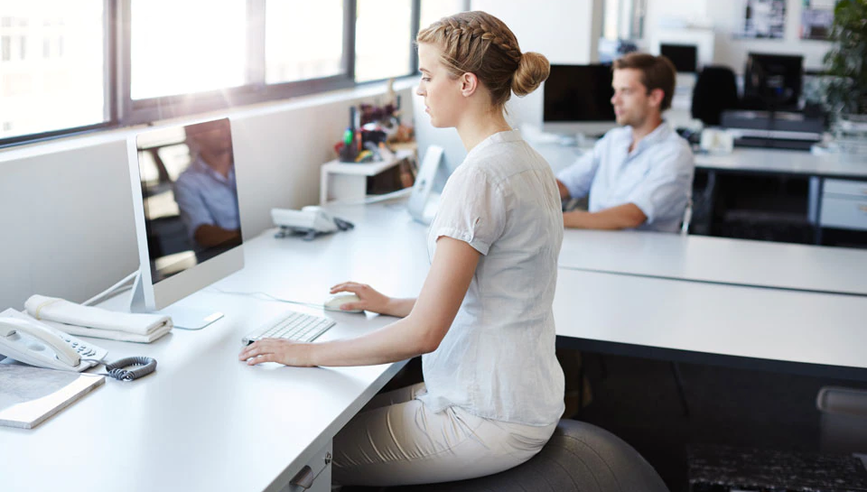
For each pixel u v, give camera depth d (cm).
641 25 1109
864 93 537
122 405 157
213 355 182
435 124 176
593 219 319
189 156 198
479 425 173
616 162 348
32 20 230
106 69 258
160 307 188
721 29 1098
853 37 544
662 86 329
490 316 171
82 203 229
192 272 199
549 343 178
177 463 137
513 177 166
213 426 150
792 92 654
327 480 161
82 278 231
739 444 315
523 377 171
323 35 403
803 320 229
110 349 183
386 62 496
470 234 162
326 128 354
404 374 256
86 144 231
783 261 287
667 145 331
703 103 700
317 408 158
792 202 717
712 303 241
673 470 296
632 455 188
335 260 260
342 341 173
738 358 204
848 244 581
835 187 486
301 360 175
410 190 360
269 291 228
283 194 325
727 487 211
